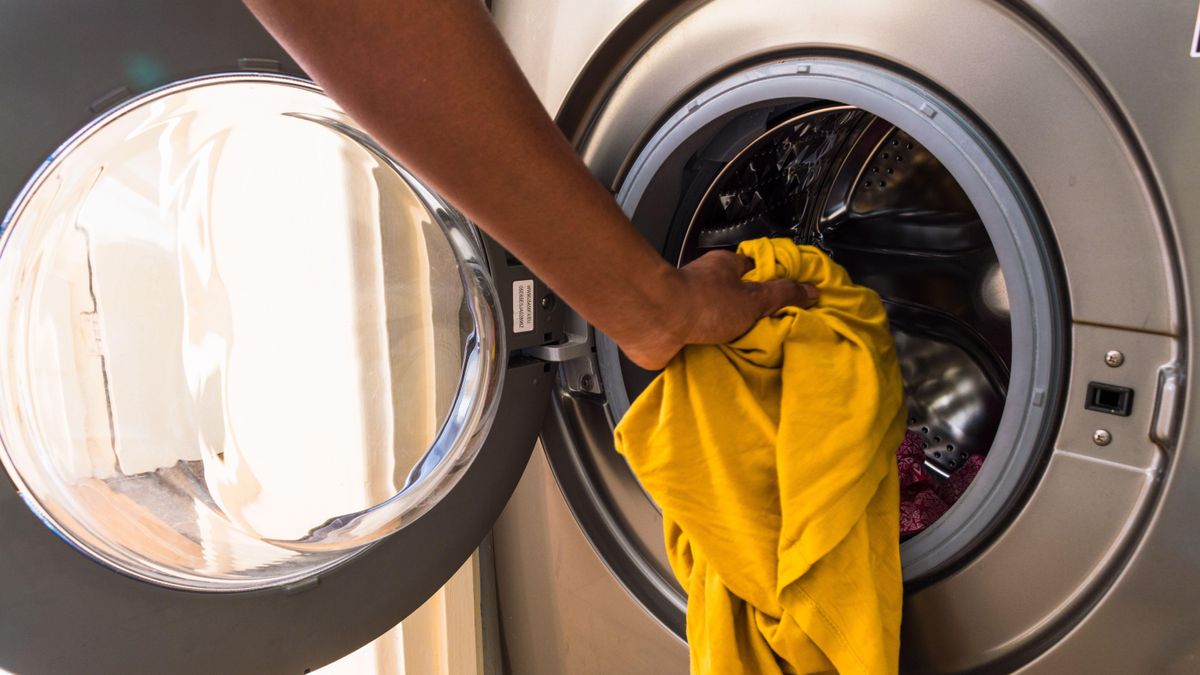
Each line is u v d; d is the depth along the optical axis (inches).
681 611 37.6
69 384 26.3
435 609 45.8
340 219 34.3
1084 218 24.7
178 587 27.6
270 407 33.1
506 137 17.6
